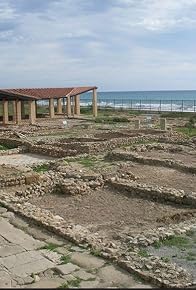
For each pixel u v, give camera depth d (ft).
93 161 67.56
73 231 33.55
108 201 45.16
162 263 26.89
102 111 206.90
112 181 50.52
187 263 28.27
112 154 69.67
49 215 38.32
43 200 46.34
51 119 160.35
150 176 56.13
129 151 72.28
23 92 159.63
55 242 31.81
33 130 119.03
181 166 59.77
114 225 36.99
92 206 43.45
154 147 79.20
